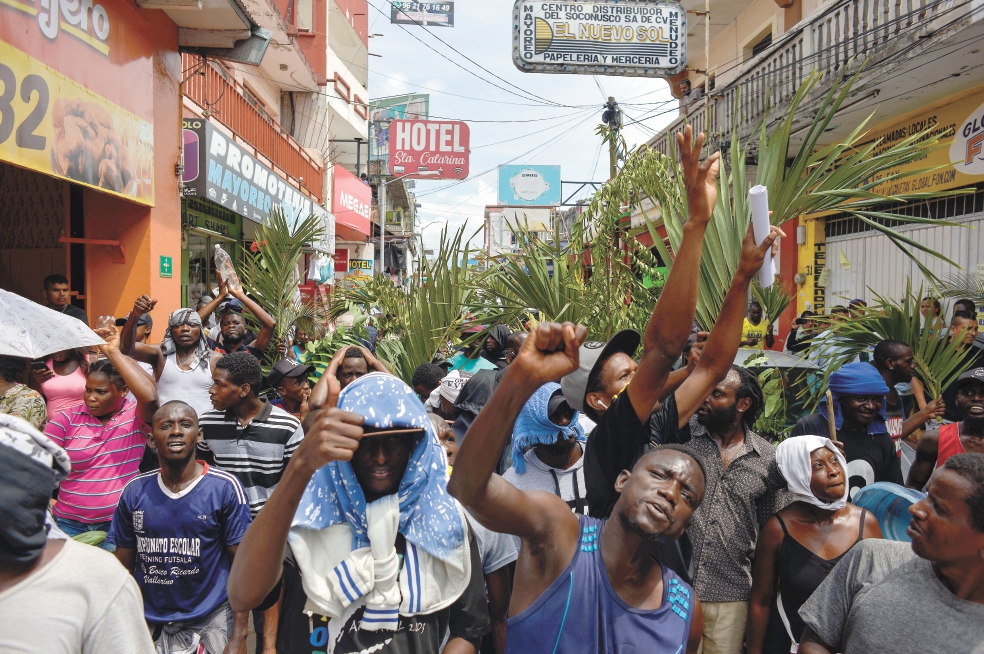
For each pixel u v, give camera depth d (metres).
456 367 6.83
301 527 2.08
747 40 14.89
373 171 28.75
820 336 5.36
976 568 1.75
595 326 5.25
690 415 2.72
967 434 3.47
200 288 12.07
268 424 3.72
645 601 1.95
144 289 7.89
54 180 7.99
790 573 2.79
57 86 5.95
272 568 1.84
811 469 2.76
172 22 8.38
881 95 9.14
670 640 1.91
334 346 7.14
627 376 2.62
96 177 6.63
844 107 9.62
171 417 3.00
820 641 2.15
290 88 17.11
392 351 6.44
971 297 6.46
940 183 9.43
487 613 2.30
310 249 14.56
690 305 2.31
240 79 13.90
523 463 2.96
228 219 13.43
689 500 1.88
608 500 2.41
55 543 1.56
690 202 2.34
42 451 1.55
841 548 2.76
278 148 13.77
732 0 14.49
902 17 7.88
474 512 1.83
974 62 7.93
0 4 5.18
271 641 2.86
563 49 10.35
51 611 1.46
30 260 8.07
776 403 4.66
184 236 11.25
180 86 8.64
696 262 2.32
